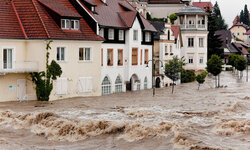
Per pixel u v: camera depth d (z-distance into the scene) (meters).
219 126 27.17
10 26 42.78
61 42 44.47
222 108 36.00
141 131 25.86
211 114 32.78
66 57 45.28
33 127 29.69
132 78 60.19
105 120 28.81
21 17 44.06
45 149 24.67
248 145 22.88
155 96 50.47
